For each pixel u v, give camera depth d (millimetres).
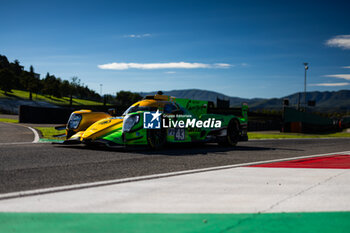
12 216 2338
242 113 9297
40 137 8844
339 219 2387
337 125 39719
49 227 2137
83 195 2953
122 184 3455
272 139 13156
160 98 7242
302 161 5746
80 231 2078
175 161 5320
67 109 21703
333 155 6973
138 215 2408
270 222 2301
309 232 2129
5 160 4797
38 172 3988
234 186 3445
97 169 4328
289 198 2971
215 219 2348
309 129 27828
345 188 3410
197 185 3469
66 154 5672
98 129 6492
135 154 6066
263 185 3518
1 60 131500
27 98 76000
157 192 3123
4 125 14008
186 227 2178
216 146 8578
